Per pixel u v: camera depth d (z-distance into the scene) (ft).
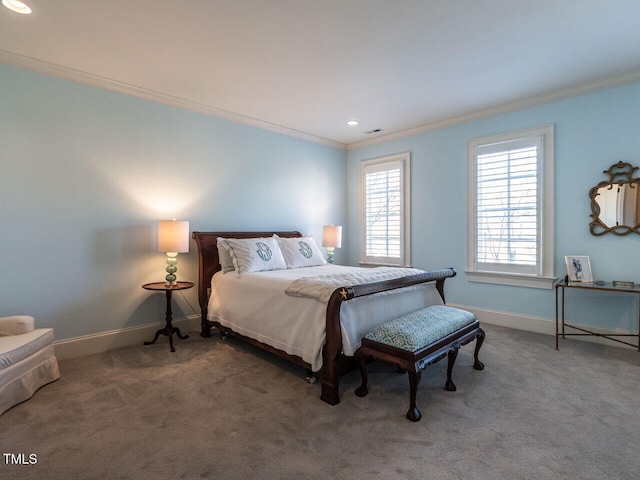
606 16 7.33
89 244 10.32
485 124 13.24
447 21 7.53
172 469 5.22
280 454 5.56
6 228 9.00
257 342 9.56
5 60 8.87
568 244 11.45
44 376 8.05
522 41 8.34
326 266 13.29
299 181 16.20
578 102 11.16
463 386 7.99
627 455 5.47
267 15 7.27
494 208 13.03
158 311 11.80
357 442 5.87
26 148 9.26
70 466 5.27
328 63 9.43
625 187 10.38
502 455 5.50
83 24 7.54
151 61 9.27
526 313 12.41
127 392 7.76
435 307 8.98
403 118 13.98
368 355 7.32
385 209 16.61
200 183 12.80
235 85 10.84
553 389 7.79
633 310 10.44
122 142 10.92
